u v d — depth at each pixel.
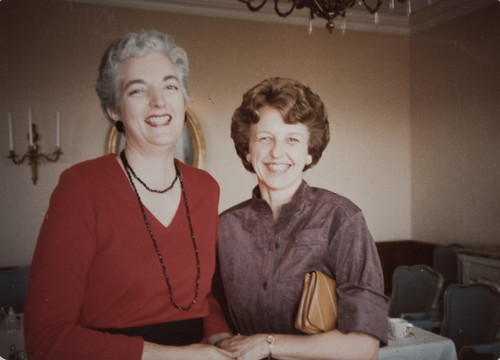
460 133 1.98
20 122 1.46
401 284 2.20
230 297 1.17
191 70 1.51
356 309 1.03
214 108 1.50
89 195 0.99
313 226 1.14
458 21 1.96
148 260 1.02
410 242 2.00
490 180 2.04
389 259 2.08
